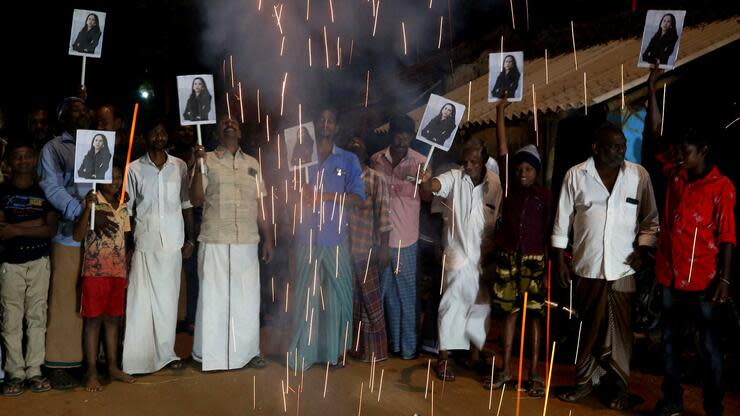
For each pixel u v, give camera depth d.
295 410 4.73
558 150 8.25
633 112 7.13
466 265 5.36
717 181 4.38
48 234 4.94
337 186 5.61
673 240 4.53
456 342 5.42
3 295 4.83
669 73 6.93
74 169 4.97
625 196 4.82
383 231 5.77
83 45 5.26
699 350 4.64
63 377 5.06
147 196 5.33
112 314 5.14
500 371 5.48
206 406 4.79
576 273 5.01
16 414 4.54
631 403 4.91
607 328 4.88
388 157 6.07
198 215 6.54
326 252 5.57
